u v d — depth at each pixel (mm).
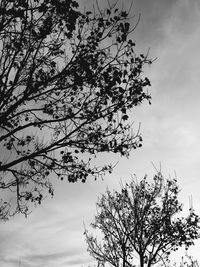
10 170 10328
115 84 10312
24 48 9836
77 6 10219
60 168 10758
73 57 10297
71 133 10078
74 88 10219
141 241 20500
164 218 21031
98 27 10500
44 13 9734
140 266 19719
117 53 10398
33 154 9938
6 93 9273
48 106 10844
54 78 9992
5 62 9266
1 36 9531
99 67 10422
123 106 10430
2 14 9203
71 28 10234
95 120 10242
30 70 9852
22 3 9477
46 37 9828
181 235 20656
